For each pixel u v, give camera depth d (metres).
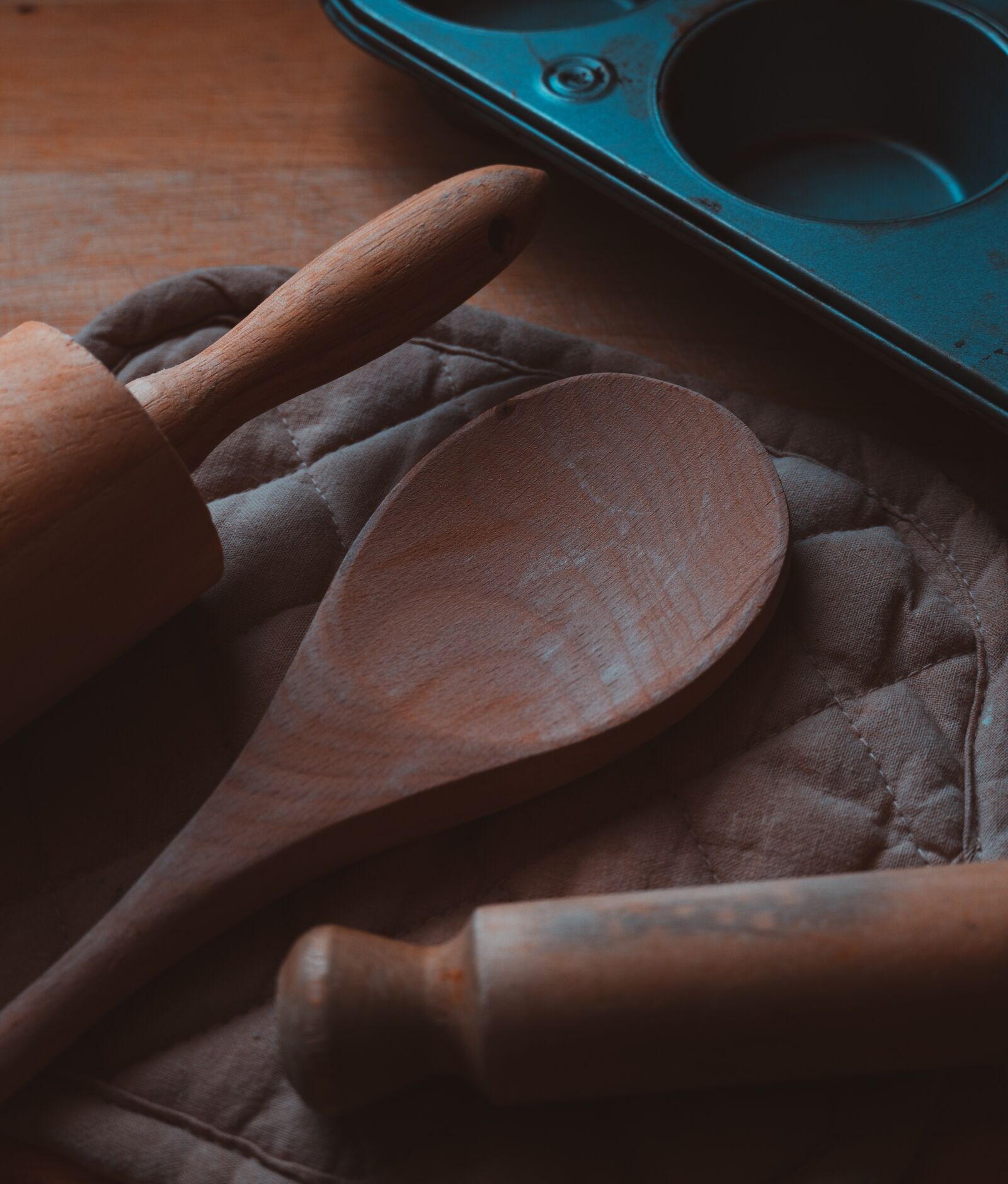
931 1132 0.49
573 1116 0.48
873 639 0.58
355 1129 0.47
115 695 0.57
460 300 0.61
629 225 0.79
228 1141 0.47
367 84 0.86
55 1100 0.48
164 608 0.55
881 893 0.44
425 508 0.58
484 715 0.53
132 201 0.79
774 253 0.63
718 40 0.75
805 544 0.61
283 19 0.90
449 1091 0.48
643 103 0.70
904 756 0.55
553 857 0.53
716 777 0.55
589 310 0.75
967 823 0.54
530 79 0.71
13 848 0.54
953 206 0.67
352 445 0.65
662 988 0.42
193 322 0.68
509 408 0.61
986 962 0.43
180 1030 0.49
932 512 0.63
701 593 0.56
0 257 0.76
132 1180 0.47
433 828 0.52
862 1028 0.43
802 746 0.55
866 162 0.80
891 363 0.62
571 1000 0.42
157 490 0.51
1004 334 0.60
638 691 0.54
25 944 0.52
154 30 0.89
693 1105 0.48
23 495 0.48
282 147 0.82
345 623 0.55
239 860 0.49
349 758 0.51
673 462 0.59
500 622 0.56
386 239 0.58
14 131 0.82
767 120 0.80
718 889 0.45
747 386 0.72
